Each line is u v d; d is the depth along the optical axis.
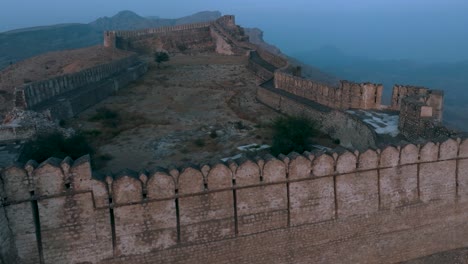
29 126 25.45
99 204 10.56
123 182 10.58
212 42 87.38
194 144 29.94
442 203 14.14
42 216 10.24
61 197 10.25
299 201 12.38
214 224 11.69
